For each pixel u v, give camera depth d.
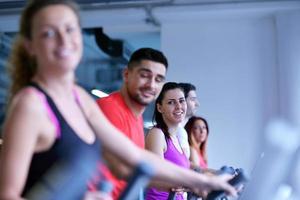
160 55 2.08
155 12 4.93
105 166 1.33
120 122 1.90
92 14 5.02
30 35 1.05
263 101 4.98
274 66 5.01
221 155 4.95
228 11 4.88
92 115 1.22
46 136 0.97
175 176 1.24
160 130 2.32
